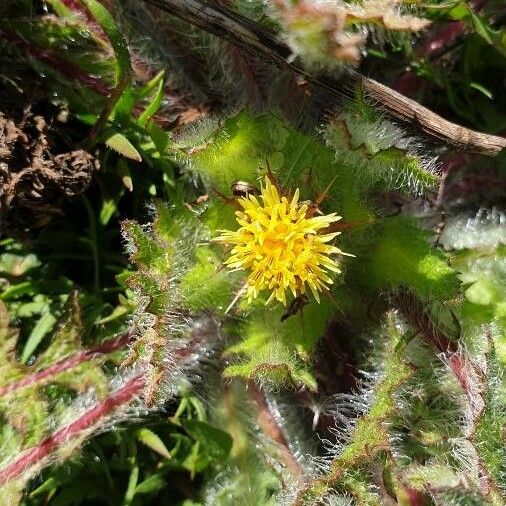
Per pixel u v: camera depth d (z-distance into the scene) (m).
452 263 0.26
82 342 0.26
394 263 0.25
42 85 0.26
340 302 0.25
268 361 0.24
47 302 0.27
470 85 0.28
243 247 0.24
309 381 0.24
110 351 0.26
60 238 0.27
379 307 0.26
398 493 0.25
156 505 0.28
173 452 0.27
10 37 0.25
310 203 0.24
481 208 0.27
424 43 0.28
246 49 0.25
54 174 0.26
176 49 0.27
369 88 0.25
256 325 0.25
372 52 0.27
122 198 0.28
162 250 0.24
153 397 0.24
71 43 0.26
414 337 0.25
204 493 0.28
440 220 0.26
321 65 0.24
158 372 0.24
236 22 0.24
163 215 0.24
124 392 0.26
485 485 0.24
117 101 0.26
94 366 0.26
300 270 0.24
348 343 0.27
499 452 0.24
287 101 0.26
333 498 0.25
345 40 0.24
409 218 0.25
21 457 0.25
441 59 0.28
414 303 0.25
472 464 0.25
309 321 0.25
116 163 0.27
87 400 0.26
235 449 0.27
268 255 0.24
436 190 0.26
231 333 0.26
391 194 0.26
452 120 0.28
